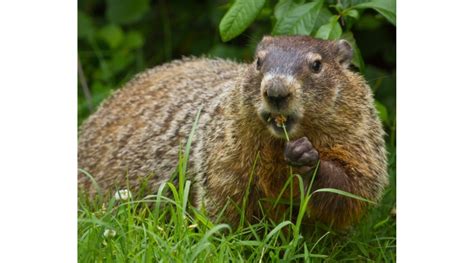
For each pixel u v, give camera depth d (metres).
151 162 9.66
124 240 7.64
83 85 12.78
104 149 10.47
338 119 8.38
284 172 8.52
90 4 14.94
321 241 8.90
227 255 7.62
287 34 9.62
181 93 10.14
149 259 7.36
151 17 14.92
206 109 9.40
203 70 10.61
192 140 9.23
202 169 8.90
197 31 14.71
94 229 7.68
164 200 8.53
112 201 8.17
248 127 8.42
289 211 8.64
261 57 8.29
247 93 8.30
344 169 8.47
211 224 8.08
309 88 8.12
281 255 8.68
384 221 9.27
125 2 13.90
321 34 9.34
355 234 9.20
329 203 8.41
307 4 9.71
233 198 8.62
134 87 10.98
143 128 10.12
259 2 9.65
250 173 8.55
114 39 13.81
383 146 9.06
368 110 8.77
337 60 8.73
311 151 8.00
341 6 9.81
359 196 8.52
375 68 12.76
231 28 9.64
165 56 14.62
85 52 13.70
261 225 8.38
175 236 7.76
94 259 7.45
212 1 14.18
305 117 8.19
